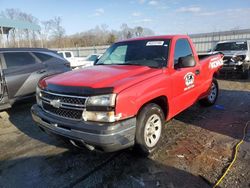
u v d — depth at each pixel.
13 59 5.89
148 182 2.89
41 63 6.46
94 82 3.00
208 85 5.40
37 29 25.88
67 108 3.00
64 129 3.03
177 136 4.19
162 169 3.15
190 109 5.80
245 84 9.45
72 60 16.66
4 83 5.51
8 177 3.12
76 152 3.73
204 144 3.85
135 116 3.01
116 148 2.85
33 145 4.08
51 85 3.27
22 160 3.57
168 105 3.76
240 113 5.46
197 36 20.98
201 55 5.84
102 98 2.77
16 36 30.03
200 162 3.29
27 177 3.11
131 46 4.45
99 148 2.88
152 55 4.05
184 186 2.78
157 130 3.54
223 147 3.72
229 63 10.49
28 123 5.28
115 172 3.13
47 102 3.30
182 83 4.11
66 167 3.30
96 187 2.83
